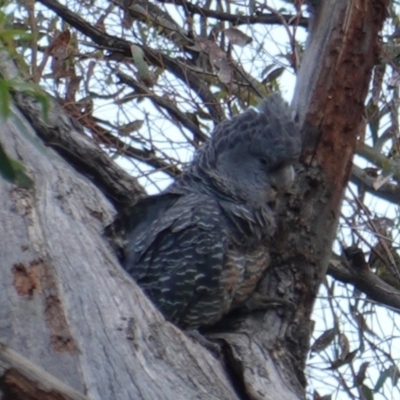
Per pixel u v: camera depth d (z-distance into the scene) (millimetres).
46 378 4406
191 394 5820
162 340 6137
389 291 10023
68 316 5961
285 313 7797
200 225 7691
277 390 6664
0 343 4410
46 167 7469
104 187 8344
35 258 6285
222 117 11141
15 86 4586
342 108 8172
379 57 8969
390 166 10125
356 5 8328
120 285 6418
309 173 8078
